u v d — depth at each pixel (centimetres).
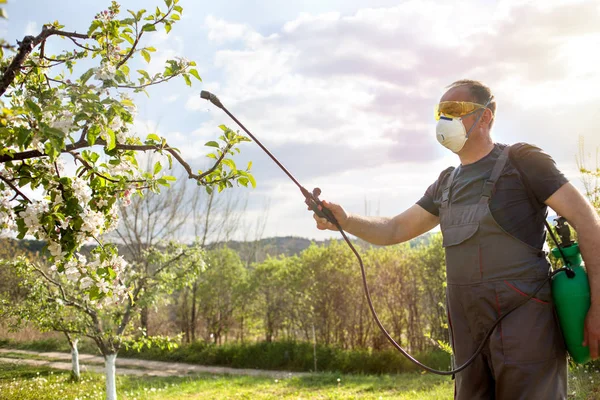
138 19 331
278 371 1753
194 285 2238
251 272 2248
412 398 945
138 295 993
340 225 263
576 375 676
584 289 210
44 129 253
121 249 2036
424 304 1705
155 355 2092
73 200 310
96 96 274
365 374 1566
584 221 212
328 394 1119
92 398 1095
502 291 214
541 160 222
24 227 301
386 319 1753
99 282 349
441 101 245
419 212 275
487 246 219
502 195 223
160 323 2195
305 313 1922
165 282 1036
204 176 346
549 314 214
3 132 257
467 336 228
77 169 330
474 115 237
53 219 303
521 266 214
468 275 223
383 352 1606
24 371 1487
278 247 3575
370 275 1788
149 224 2084
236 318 2197
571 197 216
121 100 290
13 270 995
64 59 345
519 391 208
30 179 309
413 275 1725
